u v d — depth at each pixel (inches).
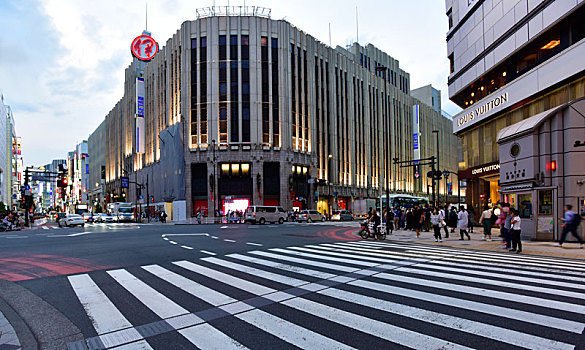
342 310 217.0
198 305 233.5
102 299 252.5
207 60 1807.3
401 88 3095.5
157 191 2155.5
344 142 2297.0
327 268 363.3
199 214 1539.1
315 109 2057.1
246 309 222.4
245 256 455.5
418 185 3016.7
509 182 729.0
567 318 194.7
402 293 255.3
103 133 3796.8
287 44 1898.4
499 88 895.7
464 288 268.4
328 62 2219.5
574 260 421.1
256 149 1771.7
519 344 159.8
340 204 2239.2
